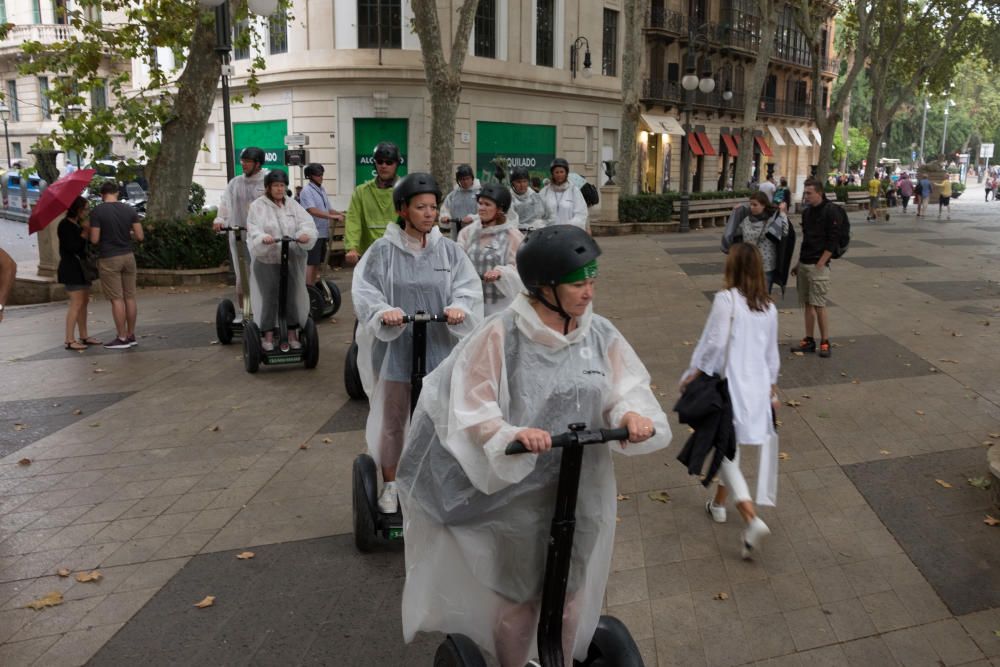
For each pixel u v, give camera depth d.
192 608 3.80
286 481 5.29
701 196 25.91
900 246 17.16
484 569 2.58
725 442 4.18
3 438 6.18
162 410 6.80
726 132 41.66
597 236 22.12
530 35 27.12
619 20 31.72
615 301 11.09
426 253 4.17
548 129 28.62
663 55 35.41
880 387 6.99
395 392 4.20
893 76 38.56
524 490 2.53
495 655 2.71
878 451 5.59
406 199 4.00
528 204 8.73
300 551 4.34
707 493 5.03
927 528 4.50
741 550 4.31
